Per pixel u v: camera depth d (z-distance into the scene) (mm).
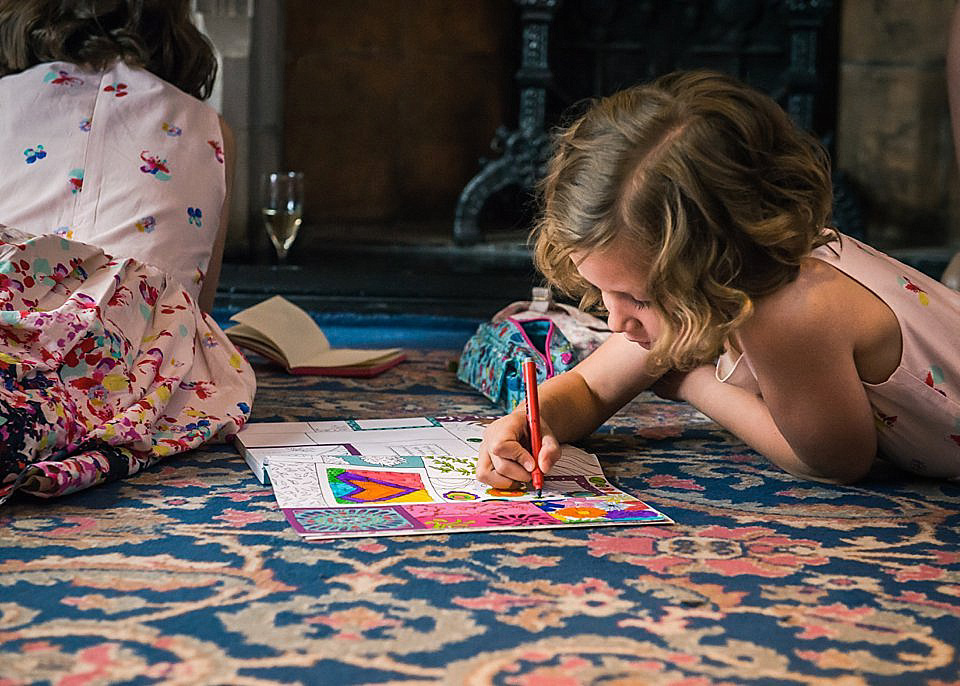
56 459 1421
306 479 1384
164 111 1907
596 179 1169
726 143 1149
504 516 1281
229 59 3896
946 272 2395
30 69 1908
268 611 1012
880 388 1408
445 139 5188
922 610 1054
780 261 1219
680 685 884
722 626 1002
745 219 1153
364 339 2936
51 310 1564
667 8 4805
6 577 1086
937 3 4570
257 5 3936
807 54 4281
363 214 5098
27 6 1910
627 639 968
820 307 1299
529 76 4297
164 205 1847
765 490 1477
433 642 951
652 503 1398
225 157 1976
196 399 1717
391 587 1075
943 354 1394
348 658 917
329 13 4906
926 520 1356
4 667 886
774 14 4758
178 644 937
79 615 995
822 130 4887
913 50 4629
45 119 1876
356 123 5027
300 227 3736
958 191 4590
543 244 1297
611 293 1229
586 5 4793
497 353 2062
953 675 914
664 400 2139
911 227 4707
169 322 1735
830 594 1089
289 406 1963
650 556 1186
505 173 4367
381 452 1526
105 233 1814
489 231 4809
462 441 1600
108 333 1571
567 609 1031
